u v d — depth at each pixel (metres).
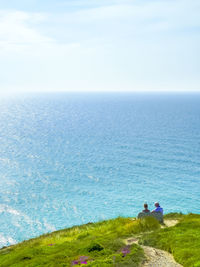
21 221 64.94
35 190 84.69
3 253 19.62
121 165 109.69
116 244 14.79
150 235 16.19
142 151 132.00
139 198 77.38
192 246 13.33
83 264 12.38
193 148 136.38
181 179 91.81
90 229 23.23
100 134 184.62
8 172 103.31
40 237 25.14
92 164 112.44
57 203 75.06
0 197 79.06
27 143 160.50
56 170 105.44
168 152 128.88
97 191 83.31
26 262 13.88
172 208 70.19
